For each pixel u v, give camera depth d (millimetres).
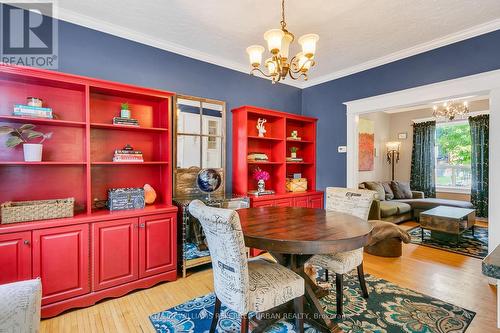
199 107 3264
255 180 3848
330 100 4086
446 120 6117
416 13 2375
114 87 2350
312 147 4285
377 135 6562
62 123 2236
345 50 3170
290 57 3299
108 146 2617
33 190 2258
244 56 3389
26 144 2012
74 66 2455
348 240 1449
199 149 3254
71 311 2020
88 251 2084
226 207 2959
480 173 5469
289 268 1898
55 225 1940
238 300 1400
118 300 2197
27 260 1843
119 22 2562
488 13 2373
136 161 2523
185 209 2678
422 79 3062
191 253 2713
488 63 2582
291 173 4355
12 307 1027
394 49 3146
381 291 2357
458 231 3566
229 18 2477
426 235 4285
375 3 2225
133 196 2473
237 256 1356
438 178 6375
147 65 2877
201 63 3307
